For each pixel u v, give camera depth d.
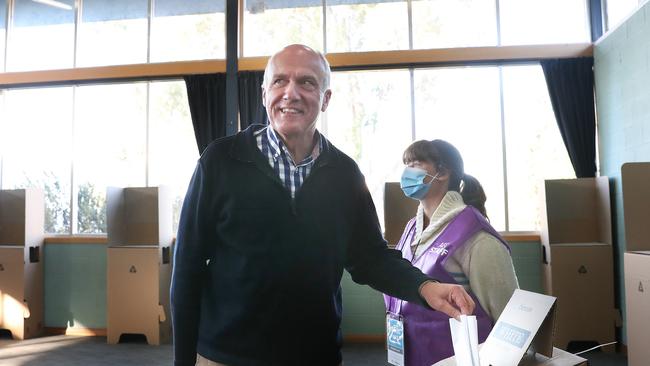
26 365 3.96
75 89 5.46
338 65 4.97
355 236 1.28
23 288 4.95
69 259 5.23
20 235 5.23
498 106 4.92
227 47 5.08
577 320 4.20
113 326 4.70
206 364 1.14
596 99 4.70
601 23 4.71
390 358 1.58
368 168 5.03
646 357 2.59
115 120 5.41
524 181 4.86
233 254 1.11
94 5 5.53
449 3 5.02
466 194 1.63
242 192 1.09
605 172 4.56
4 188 5.56
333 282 1.17
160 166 5.32
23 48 5.64
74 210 5.41
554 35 4.91
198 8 5.34
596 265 4.21
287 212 1.10
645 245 3.20
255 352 1.09
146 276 4.70
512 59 4.80
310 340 1.12
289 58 1.08
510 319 1.03
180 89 5.32
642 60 3.85
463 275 1.38
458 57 4.84
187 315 1.11
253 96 5.01
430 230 1.49
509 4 4.96
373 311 4.74
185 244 1.13
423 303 1.10
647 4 3.77
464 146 4.94
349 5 5.13
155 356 4.22
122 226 5.09
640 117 3.89
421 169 1.58
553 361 0.96
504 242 1.39
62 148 5.47
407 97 5.02
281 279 1.08
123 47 5.43
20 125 5.57
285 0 5.22
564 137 4.70
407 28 5.05
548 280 4.35
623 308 4.15
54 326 5.20
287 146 1.13
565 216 4.56
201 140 5.06
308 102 1.08
